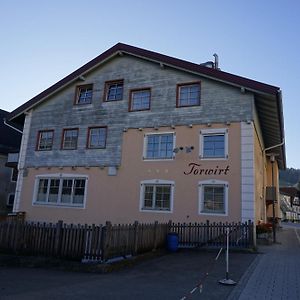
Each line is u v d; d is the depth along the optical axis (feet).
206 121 60.49
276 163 104.06
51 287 28.07
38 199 73.26
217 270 35.58
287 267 37.04
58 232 40.19
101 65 73.56
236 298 24.84
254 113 59.52
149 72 68.08
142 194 62.85
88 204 67.36
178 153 61.41
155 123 64.75
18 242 42.24
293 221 233.35
